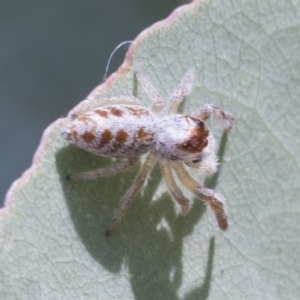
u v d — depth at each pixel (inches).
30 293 2.5
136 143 2.5
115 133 2.5
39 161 2.5
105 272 2.5
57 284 2.5
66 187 2.5
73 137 2.5
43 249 2.5
